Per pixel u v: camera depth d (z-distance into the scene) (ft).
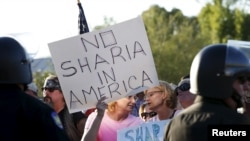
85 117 28.07
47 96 28.25
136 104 29.07
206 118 18.07
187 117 18.42
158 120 25.39
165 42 176.96
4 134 18.95
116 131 25.04
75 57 25.00
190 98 27.12
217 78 18.24
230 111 18.13
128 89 25.16
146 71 25.21
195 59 18.66
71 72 25.04
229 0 177.58
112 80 25.12
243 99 19.34
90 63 25.05
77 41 25.00
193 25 185.47
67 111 27.99
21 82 19.61
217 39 177.47
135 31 25.20
